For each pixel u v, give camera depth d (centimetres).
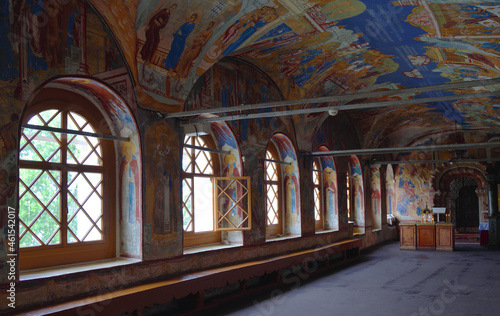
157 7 855
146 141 916
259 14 989
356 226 2275
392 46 1259
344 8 1004
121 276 846
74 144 853
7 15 657
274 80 1390
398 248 2305
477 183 2794
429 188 2730
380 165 2581
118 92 851
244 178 1182
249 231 1241
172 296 895
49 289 717
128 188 922
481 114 2155
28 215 763
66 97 832
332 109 909
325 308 1023
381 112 2089
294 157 1537
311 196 1627
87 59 784
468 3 955
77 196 855
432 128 2552
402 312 986
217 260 1112
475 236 2738
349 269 1616
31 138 772
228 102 1198
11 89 658
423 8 999
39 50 702
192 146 1073
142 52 894
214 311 999
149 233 916
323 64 1362
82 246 854
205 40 982
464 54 1296
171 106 981
